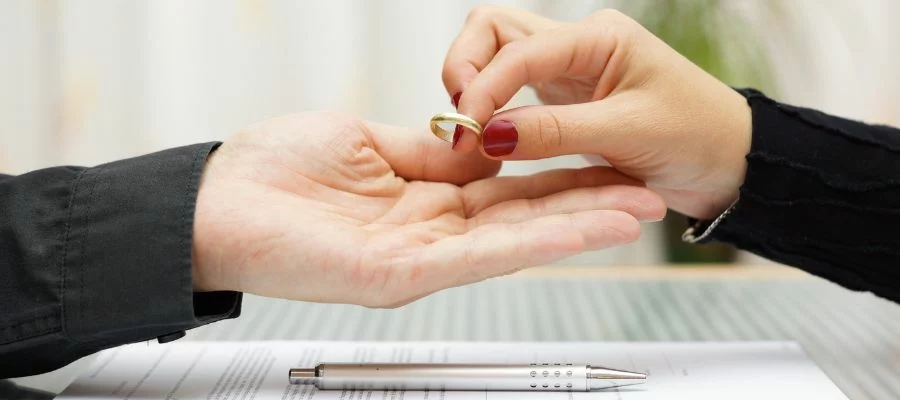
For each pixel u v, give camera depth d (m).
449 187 0.66
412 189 0.65
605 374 0.59
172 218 0.58
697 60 0.98
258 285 0.59
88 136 1.23
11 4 1.21
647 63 0.65
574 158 1.17
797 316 0.75
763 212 0.67
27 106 1.22
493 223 0.64
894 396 0.61
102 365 0.63
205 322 0.59
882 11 1.16
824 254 0.68
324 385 0.59
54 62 1.22
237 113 1.23
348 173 0.63
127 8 1.22
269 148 0.62
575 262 1.16
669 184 0.68
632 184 0.66
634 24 0.65
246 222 0.59
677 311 0.76
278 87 1.23
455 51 0.71
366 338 0.70
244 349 0.65
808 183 0.67
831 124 0.68
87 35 1.22
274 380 0.61
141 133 1.23
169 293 0.58
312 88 1.23
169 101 1.23
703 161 0.66
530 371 0.59
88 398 0.59
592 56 0.65
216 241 0.58
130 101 1.23
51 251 0.58
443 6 1.22
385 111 1.24
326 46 1.22
